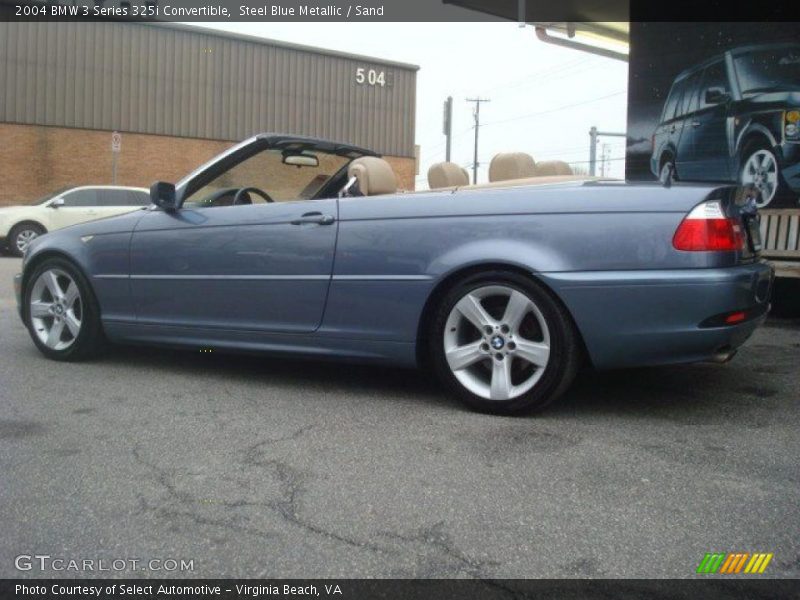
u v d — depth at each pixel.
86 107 21.89
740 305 3.44
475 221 3.78
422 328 3.98
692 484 2.91
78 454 3.27
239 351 4.51
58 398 4.17
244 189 5.07
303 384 4.50
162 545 2.45
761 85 8.00
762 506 2.72
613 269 3.51
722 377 4.64
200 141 23.53
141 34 22.48
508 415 3.80
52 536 2.51
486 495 2.81
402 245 3.94
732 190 3.62
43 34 21.23
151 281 4.71
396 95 26.77
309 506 2.73
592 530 2.54
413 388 4.40
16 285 5.26
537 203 3.68
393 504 2.74
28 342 5.78
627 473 3.02
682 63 8.76
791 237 7.19
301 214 4.24
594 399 4.12
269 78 24.45
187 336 4.66
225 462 3.17
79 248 4.95
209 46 23.48
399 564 2.33
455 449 3.31
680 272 3.41
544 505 2.73
